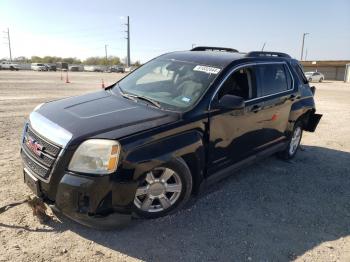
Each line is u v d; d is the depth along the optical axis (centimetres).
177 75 446
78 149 315
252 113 461
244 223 389
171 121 360
